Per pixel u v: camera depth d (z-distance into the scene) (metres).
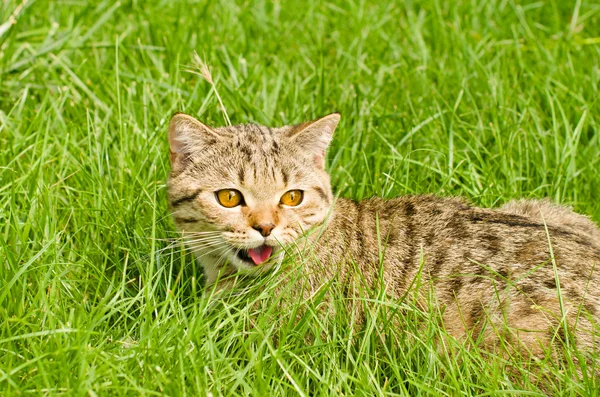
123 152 1.44
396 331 1.28
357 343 1.29
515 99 1.54
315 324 1.28
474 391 1.25
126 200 1.40
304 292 1.30
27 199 1.37
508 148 1.47
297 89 1.54
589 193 1.46
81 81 1.53
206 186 1.31
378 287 1.31
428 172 1.46
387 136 1.50
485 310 1.26
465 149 1.49
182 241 1.31
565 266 1.29
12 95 1.53
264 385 1.22
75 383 1.21
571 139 1.47
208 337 1.24
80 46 1.57
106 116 1.47
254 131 1.35
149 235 1.38
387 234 1.33
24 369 1.23
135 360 1.23
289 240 1.31
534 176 1.48
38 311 1.28
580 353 1.25
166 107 1.52
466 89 1.55
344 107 1.53
